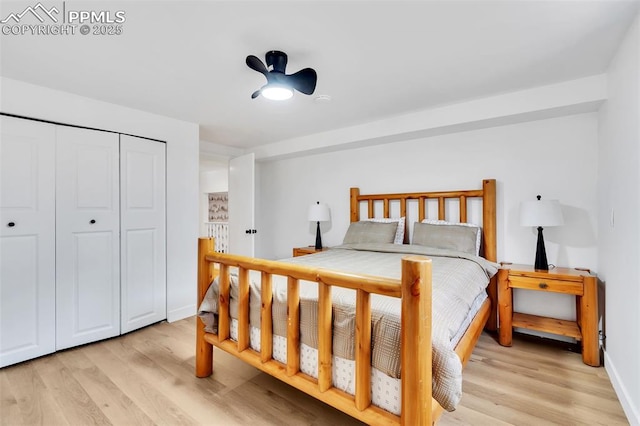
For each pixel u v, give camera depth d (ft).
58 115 7.60
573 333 7.37
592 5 4.63
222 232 21.72
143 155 9.23
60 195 7.65
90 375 6.57
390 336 3.96
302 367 4.95
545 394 5.88
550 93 7.54
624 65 5.50
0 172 6.80
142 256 9.20
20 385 6.20
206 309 6.20
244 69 6.64
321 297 4.41
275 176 15.12
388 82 7.36
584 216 8.06
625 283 5.46
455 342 4.79
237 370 6.82
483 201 9.18
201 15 4.80
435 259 7.96
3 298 6.85
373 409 4.07
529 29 5.24
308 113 9.59
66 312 7.75
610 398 5.73
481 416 5.24
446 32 5.33
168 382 6.31
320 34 5.37
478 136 9.55
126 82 7.23
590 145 7.95
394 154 11.21
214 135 12.21
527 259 8.81
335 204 12.90
